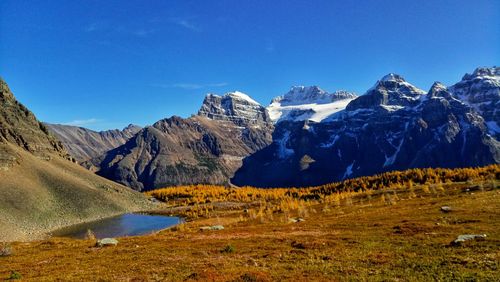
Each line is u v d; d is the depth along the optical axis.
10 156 177.25
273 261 36.25
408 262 31.69
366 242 43.09
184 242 56.78
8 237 115.69
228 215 160.88
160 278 31.84
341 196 151.50
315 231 59.62
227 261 37.50
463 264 29.66
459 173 171.75
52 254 52.75
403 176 196.75
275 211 142.25
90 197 198.75
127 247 54.56
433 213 63.56
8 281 35.03
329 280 27.94
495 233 40.31
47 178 188.50
